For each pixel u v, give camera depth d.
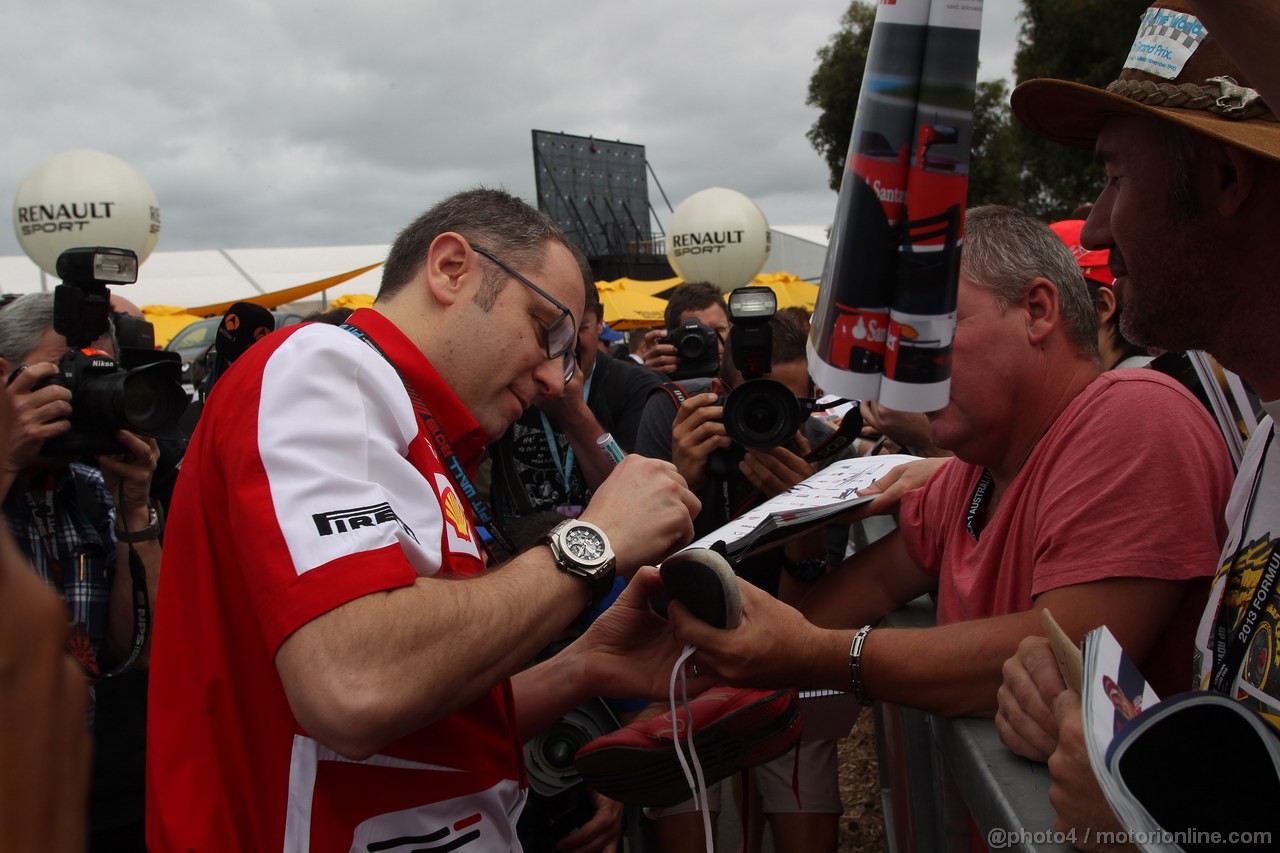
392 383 1.28
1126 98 1.04
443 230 1.49
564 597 1.26
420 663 1.07
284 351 1.24
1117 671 0.82
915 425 2.27
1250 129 0.95
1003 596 1.49
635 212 26.36
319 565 1.07
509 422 1.54
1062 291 1.51
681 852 2.51
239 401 1.21
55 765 0.64
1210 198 1.03
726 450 2.38
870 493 1.84
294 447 1.14
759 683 1.39
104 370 2.20
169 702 1.27
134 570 2.20
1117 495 1.30
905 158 0.88
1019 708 1.10
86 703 0.69
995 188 13.94
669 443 2.89
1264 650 0.98
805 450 2.35
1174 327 1.09
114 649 2.28
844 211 0.91
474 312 1.45
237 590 1.25
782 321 2.98
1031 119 1.31
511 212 1.52
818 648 1.39
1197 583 1.31
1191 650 1.34
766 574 2.39
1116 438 1.33
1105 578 1.28
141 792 2.22
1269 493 1.05
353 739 1.04
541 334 1.48
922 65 0.86
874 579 1.94
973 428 1.52
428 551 1.21
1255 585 1.03
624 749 1.57
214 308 14.38
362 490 1.14
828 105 15.59
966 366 1.50
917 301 0.88
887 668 1.37
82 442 2.14
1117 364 2.45
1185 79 1.03
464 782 1.30
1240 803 0.74
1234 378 1.56
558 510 3.08
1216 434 1.38
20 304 2.56
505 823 1.37
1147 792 0.74
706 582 1.30
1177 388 1.39
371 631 1.05
